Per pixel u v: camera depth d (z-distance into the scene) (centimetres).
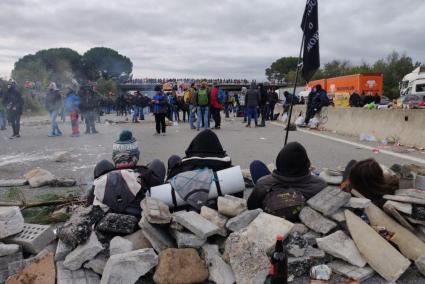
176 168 444
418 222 374
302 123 1856
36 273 316
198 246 336
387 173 437
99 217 360
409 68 7838
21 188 634
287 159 405
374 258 339
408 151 1001
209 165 429
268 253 334
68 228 337
